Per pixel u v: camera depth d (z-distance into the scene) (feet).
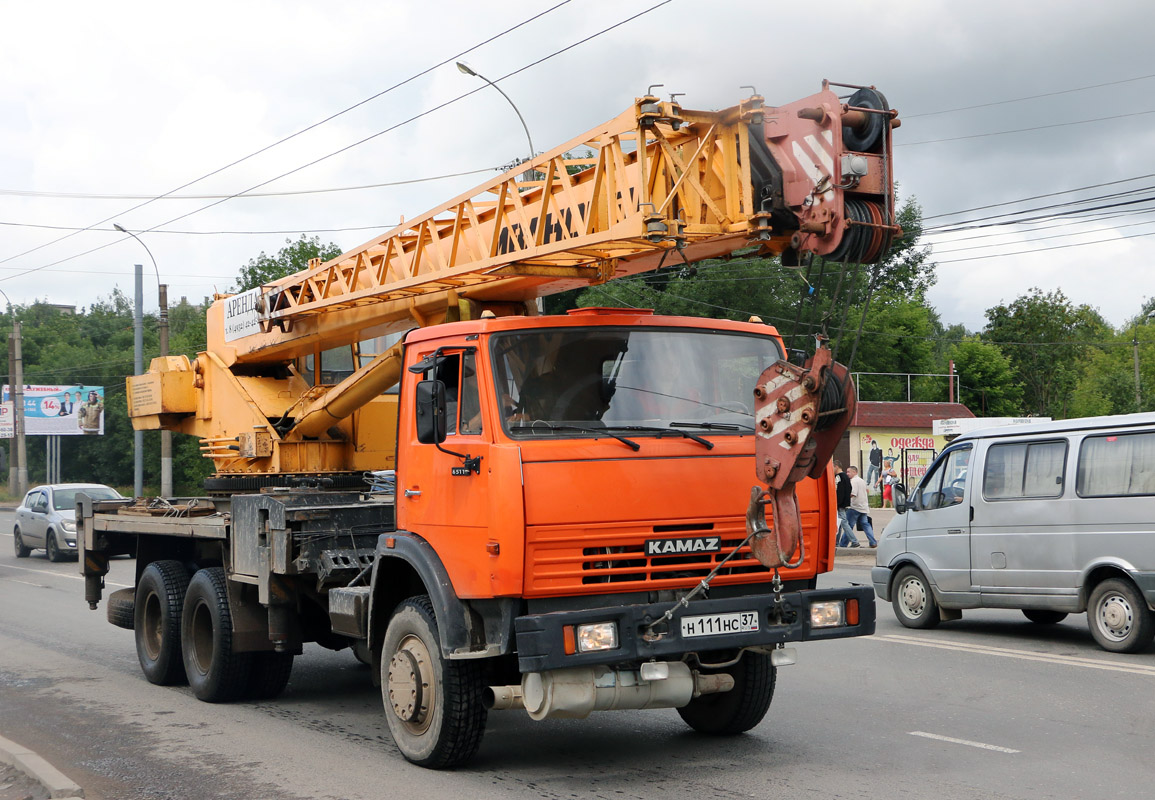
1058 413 212.02
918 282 205.46
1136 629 33.37
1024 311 216.54
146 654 33.12
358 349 35.83
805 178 18.35
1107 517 34.12
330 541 25.39
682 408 20.65
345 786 20.13
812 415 17.97
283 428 34.27
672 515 19.48
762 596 19.61
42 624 47.39
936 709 26.32
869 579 55.98
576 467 19.02
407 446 22.07
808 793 19.01
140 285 106.52
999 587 37.35
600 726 25.39
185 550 33.47
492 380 19.53
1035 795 18.71
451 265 26.45
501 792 19.45
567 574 18.84
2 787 20.70
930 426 140.26
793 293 116.16
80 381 225.97
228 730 25.80
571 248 21.88
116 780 21.30
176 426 39.70
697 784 19.80
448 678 20.54
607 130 20.99
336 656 38.52
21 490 168.55
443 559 20.40
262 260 192.13
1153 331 227.40
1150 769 20.40
